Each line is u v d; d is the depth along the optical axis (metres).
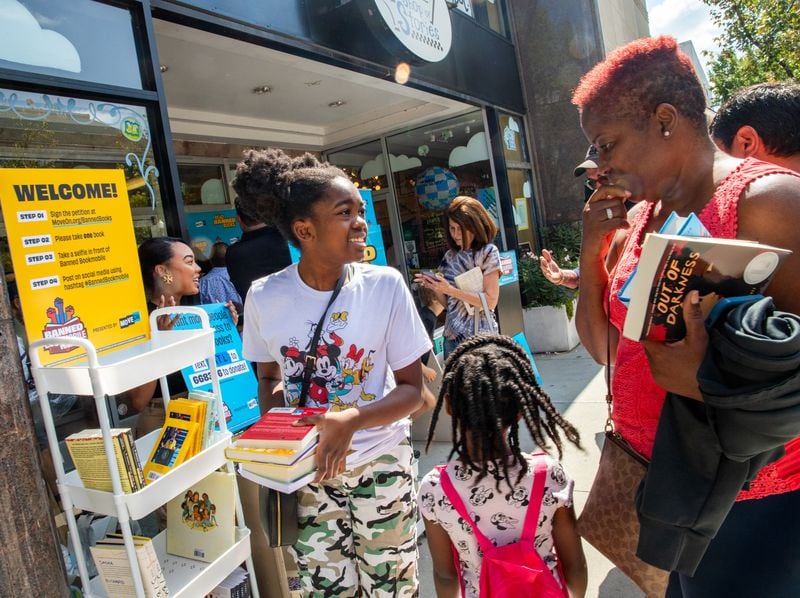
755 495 1.11
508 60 7.54
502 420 1.42
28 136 2.31
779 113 1.83
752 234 1.00
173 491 1.56
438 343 5.01
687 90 1.10
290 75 4.75
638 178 1.17
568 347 6.41
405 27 4.48
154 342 1.78
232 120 5.82
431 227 7.46
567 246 7.94
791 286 0.97
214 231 6.00
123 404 2.29
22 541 1.37
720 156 1.14
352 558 1.70
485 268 3.52
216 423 1.77
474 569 1.51
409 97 5.86
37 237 1.47
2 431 1.35
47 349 1.51
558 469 1.49
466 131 7.09
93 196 1.60
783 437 0.89
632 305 0.98
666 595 1.35
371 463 1.63
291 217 1.59
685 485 1.03
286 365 1.63
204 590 1.67
